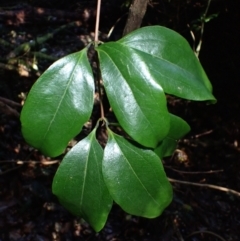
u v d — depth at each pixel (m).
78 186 0.21
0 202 0.58
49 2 1.02
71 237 0.57
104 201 0.22
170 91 0.21
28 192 0.60
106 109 0.29
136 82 0.20
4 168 0.62
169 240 0.59
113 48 0.20
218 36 0.68
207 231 0.59
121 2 0.96
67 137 0.20
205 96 0.21
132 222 0.60
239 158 0.71
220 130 0.73
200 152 0.71
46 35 0.89
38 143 0.20
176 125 0.24
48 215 0.59
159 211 0.22
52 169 0.63
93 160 0.21
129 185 0.21
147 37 0.22
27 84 0.74
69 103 0.20
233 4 0.64
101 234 0.58
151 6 0.68
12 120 0.68
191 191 0.66
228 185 0.68
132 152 0.21
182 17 0.67
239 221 0.65
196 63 0.23
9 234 0.56
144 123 0.20
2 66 0.75
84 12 0.97
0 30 0.90
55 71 0.20
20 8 0.95
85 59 0.20
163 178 0.21
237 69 0.70
